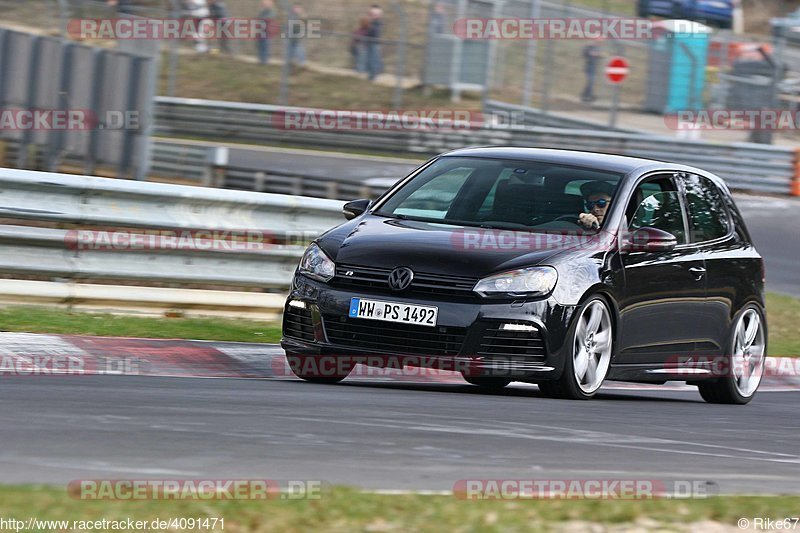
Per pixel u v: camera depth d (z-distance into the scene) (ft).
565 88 327.06
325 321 79.46
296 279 82.53
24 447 47.67
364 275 79.10
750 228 234.58
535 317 77.10
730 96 311.68
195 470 45.47
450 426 62.18
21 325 91.76
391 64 336.29
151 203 106.73
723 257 95.20
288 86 333.42
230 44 348.18
